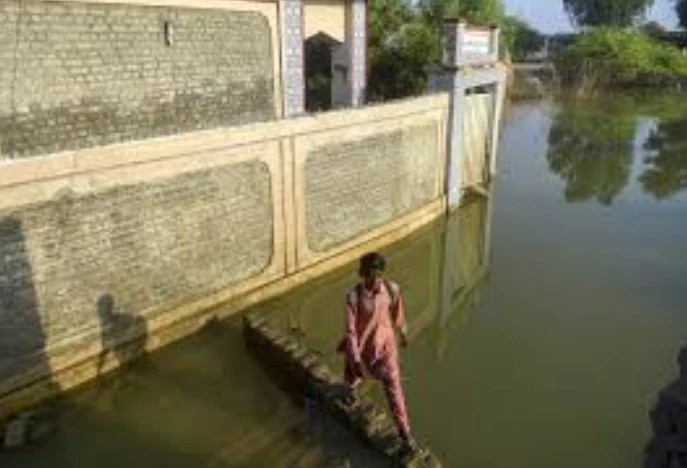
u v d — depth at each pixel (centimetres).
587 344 966
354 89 1692
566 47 4919
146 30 933
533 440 750
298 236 1077
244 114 1124
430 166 1391
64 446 709
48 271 760
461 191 1570
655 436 346
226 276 973
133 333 859
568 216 1558
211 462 691
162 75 969
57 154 744
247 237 991
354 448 695
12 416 742
